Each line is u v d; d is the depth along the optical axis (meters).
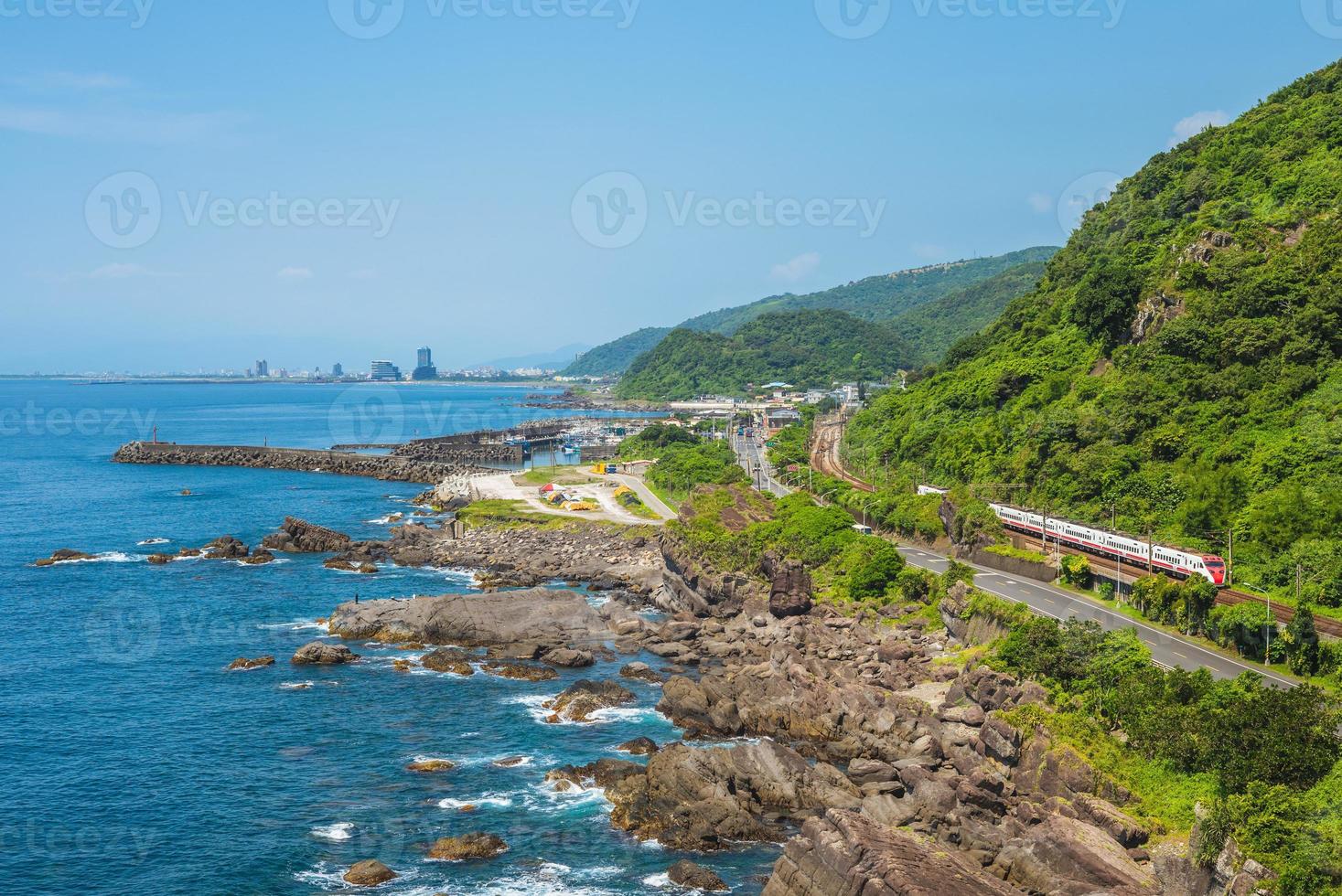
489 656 149.25
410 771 108.69
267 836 95.44
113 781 107.19
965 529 177.62
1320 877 66.19
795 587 159.62
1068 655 107.75
